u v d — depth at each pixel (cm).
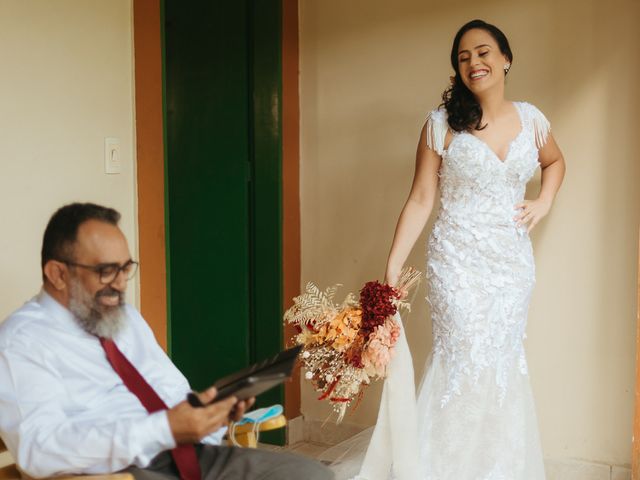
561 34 338
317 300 295
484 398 301
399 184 379
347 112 391
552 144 319
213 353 417
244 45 397
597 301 338
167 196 327
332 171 398
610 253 335
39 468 183
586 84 335
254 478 205
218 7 402
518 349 309
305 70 402
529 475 311
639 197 328
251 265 407
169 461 207
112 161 300
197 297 418
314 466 208
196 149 413
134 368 211
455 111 305
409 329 378
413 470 301
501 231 301
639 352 312
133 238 311
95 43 292
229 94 403
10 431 188
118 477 176
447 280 305
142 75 312
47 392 191
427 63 369
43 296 205
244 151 402
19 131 266
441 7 363
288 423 404
